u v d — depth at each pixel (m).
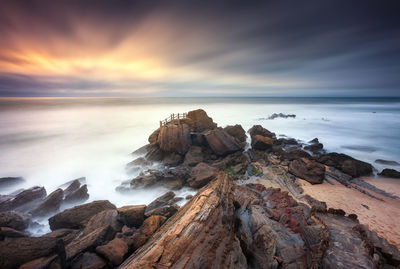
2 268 5.57
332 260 6.72
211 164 22.78
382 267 6.88
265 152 27.70
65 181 21.94
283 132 46.25
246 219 8.34
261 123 58.59
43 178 22.62
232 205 8.91
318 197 15.84
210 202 8.26
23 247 6.13
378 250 7.66
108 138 40.31
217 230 6.67
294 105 129.00
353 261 6.67
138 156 28.62
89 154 30.73
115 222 10.41
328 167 22.86
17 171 24.38
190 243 5.90
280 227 7.96
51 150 32.50
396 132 44.41
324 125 54.25
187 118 31.38
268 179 19.36
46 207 14.04
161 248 5.80
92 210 12.10
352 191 17.06
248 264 6.37
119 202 17.02
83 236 9.38
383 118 66.38
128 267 5.35
